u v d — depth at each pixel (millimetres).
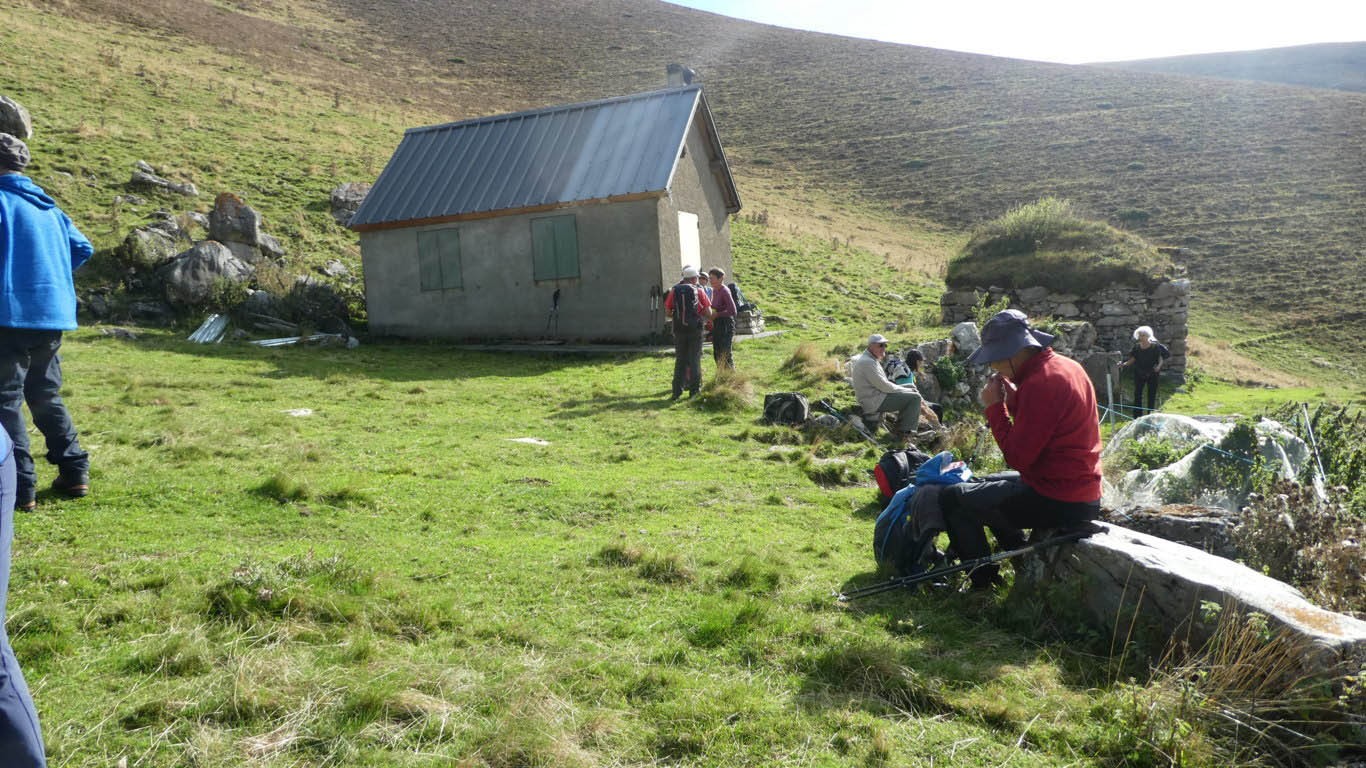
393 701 3174
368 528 5504
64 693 3125
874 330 20719
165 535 4953
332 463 7434
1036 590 4434
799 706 3402
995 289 19016
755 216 38312
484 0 94562
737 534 5938
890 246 39688
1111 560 4129
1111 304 18266
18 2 40750
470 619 4039
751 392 11914
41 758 2307
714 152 22031
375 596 4117
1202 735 3158
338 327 19719
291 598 3910
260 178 27234
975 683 3652
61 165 22766
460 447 8672
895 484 6898
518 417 10930
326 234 24609
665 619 4215
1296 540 4660
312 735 2979
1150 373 14867
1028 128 60781
